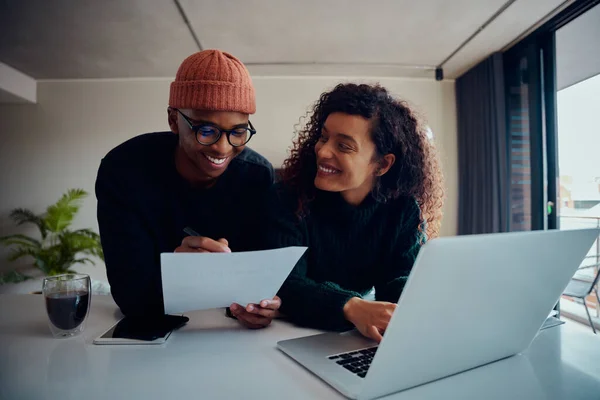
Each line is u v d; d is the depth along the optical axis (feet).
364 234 3.08
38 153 13.47
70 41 10.26
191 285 2.15
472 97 12.19
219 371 1.85
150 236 3.10
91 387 1.68
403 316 1.43
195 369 1.87
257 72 12.69
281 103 13.12
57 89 13.39
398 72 12.70
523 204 10.51
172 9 8.57
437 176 3.34
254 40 10.19
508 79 11.02
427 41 10.33
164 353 2.08
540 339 2.34
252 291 2.36
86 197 13.44
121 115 13.33
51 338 2.31
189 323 2.60
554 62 9.58
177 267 2.04
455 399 1.61
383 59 11.59
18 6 8.41
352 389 1.59
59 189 13.48
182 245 2.46
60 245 12.73
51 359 1.99
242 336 2.36
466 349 1.78
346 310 2.37
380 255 3.17
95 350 2.12
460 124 12.99
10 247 13.66
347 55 11.29
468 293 1.55
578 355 2.10
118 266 2.72
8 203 13.58
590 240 1.88
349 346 2.13
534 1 8.42
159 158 3.22
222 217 3.40
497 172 11.07
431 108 13.29
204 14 8.79
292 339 2.24
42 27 9.42
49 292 2.32
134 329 2.37
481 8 8.68
